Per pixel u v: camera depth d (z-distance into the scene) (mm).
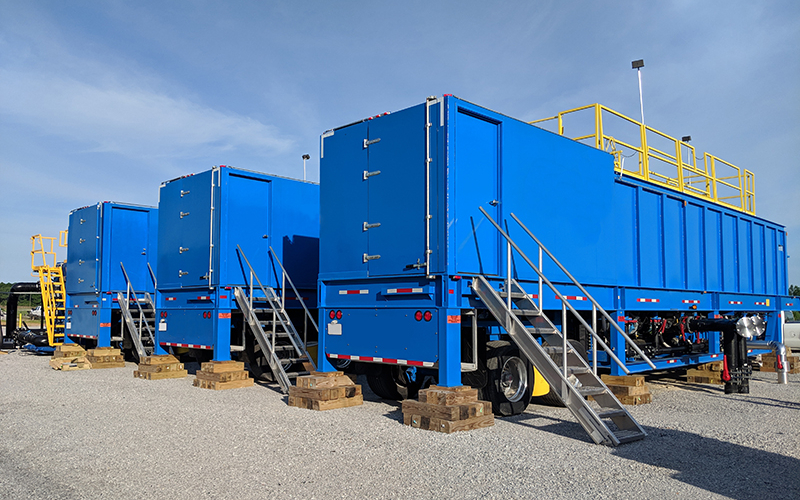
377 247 8148
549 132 8789
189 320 11930
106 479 4996
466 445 6109
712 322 10555
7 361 16172
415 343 7586
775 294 15297
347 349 8500
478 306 7746
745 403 9062
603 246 9641
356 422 7328
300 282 12461
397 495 4551
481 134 7801
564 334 6922
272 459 5586
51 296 18672
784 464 5438
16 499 4508
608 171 9875
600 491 4637
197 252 11859
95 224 15852
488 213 7773
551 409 8445
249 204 11797
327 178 9016
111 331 16188
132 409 8289
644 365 10055
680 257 11820
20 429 6992
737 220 13797
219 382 10273
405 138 7887
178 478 5004
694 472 5164
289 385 9602
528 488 4715
